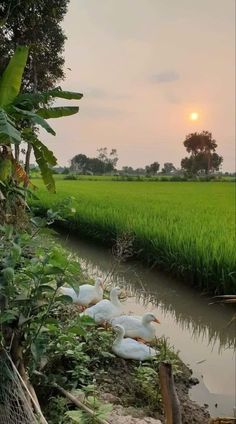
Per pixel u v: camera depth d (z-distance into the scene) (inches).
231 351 257.0
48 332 158.7
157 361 199.6
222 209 727.7
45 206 735.7
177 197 1080.8
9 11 487.5
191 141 3681.1
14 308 133.2
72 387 159.9
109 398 161.9
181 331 291.3
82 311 239.3
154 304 336.5
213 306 330.3
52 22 568.4
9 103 186.1
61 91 194.4
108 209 653.9
